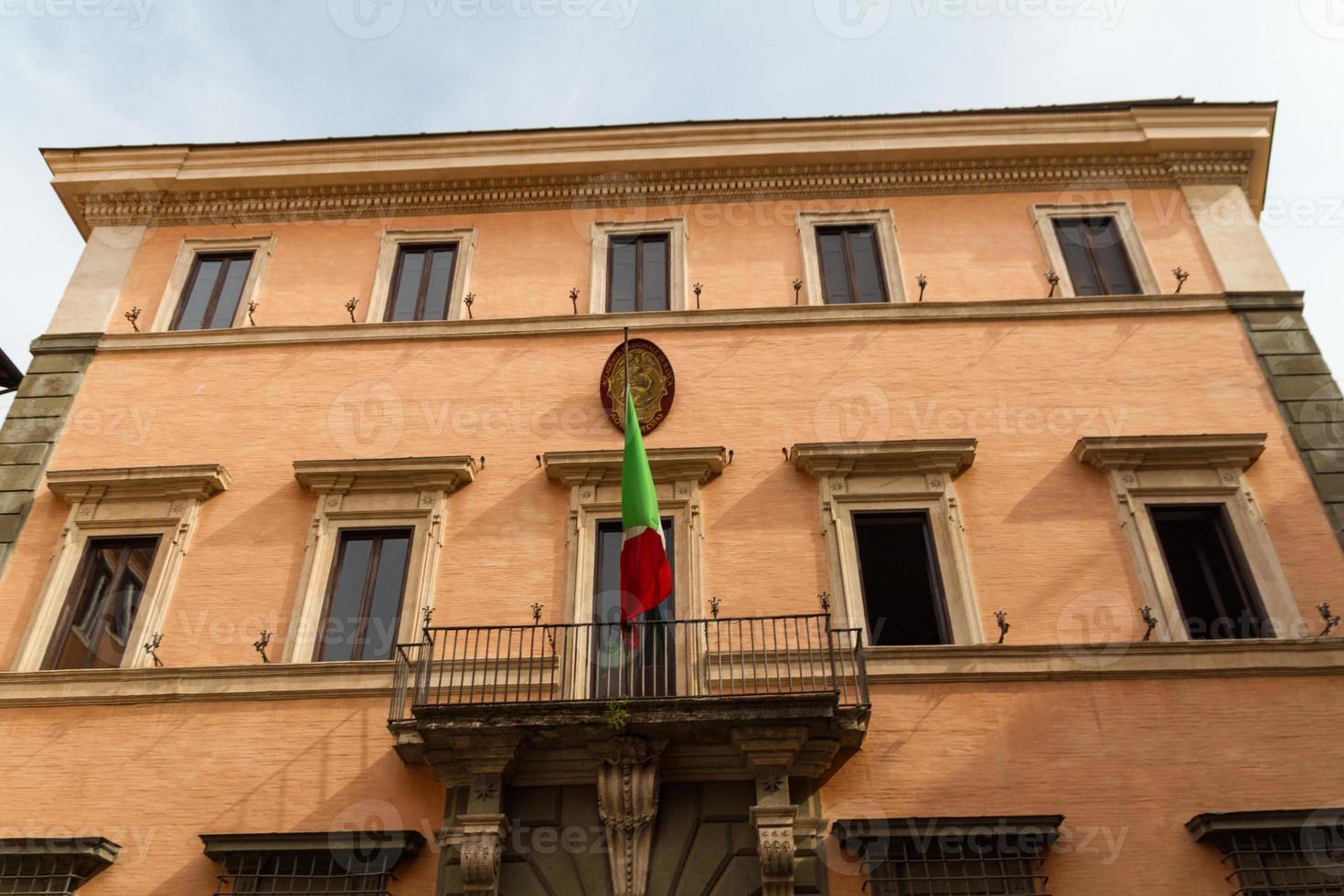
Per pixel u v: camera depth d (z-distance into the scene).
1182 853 10.41
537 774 10.75
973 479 13.01
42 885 10.48
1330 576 12.13
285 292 15.30
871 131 15.87
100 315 15.08
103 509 13.12
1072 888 10.23
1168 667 11.42
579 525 12.72
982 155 15.88
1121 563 12.32
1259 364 13.88
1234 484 12.74
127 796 11.12
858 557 12.48
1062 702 11.30
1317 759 10.90
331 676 11.69
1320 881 9.98
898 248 15.30
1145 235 15.27
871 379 13.94
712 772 10.71
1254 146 15.86
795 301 14.84
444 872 10.53
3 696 11.70
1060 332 14.27
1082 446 12.98
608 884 10.29
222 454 13.66
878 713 11.26
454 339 14.59
